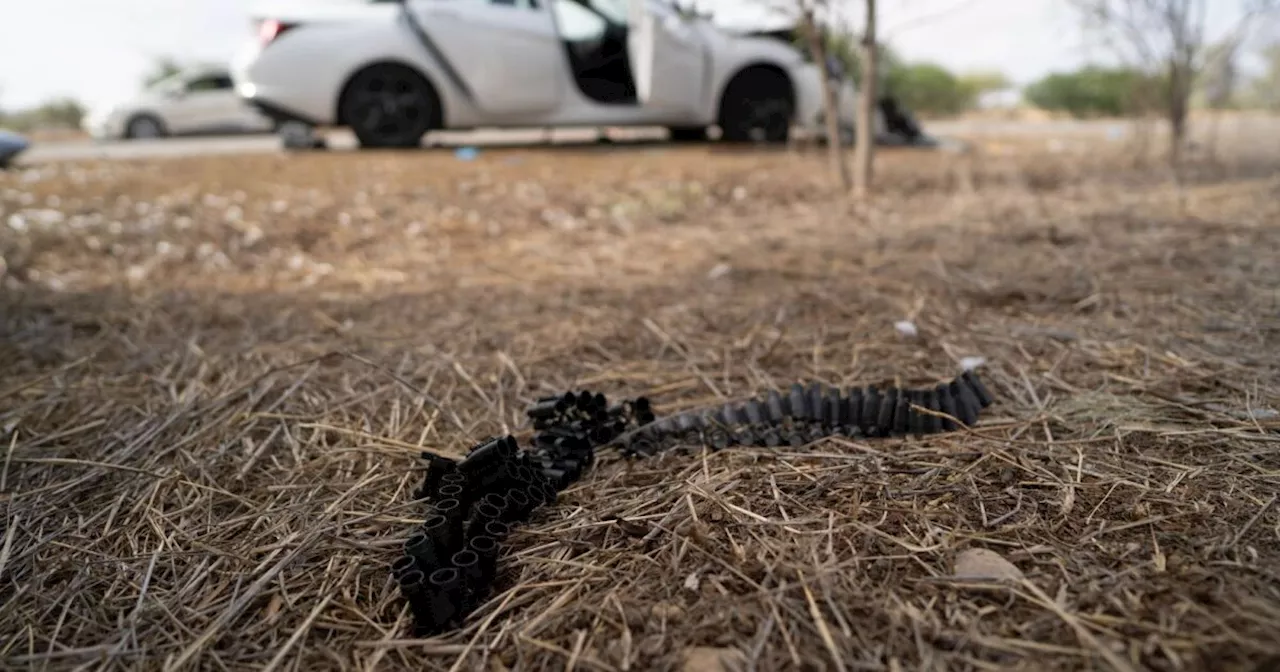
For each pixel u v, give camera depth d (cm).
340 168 601
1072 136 920
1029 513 150
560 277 346
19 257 377
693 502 160
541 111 695
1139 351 230
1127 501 152
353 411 214
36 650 131
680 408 211
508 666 122
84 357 254
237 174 591
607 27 692
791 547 144
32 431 205
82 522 165
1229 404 191
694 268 354
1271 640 113
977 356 235
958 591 129
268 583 144
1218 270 308
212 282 348
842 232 418
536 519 160
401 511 166
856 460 174
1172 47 640
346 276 356
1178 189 510
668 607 130
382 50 667
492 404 216
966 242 381
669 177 566
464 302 311
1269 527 141
